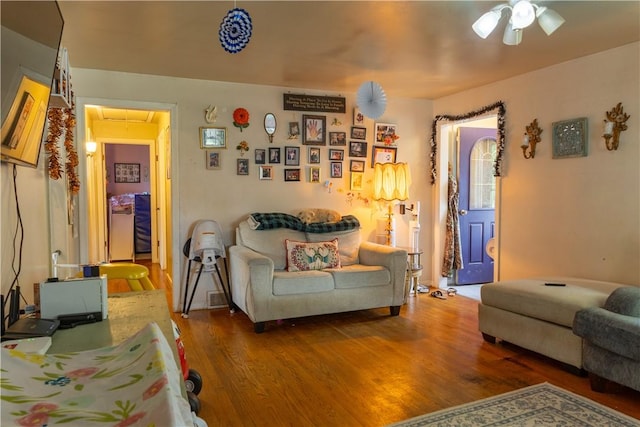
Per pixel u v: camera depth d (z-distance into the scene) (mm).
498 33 2912
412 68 3738
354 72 3857
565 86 3598
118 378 900
